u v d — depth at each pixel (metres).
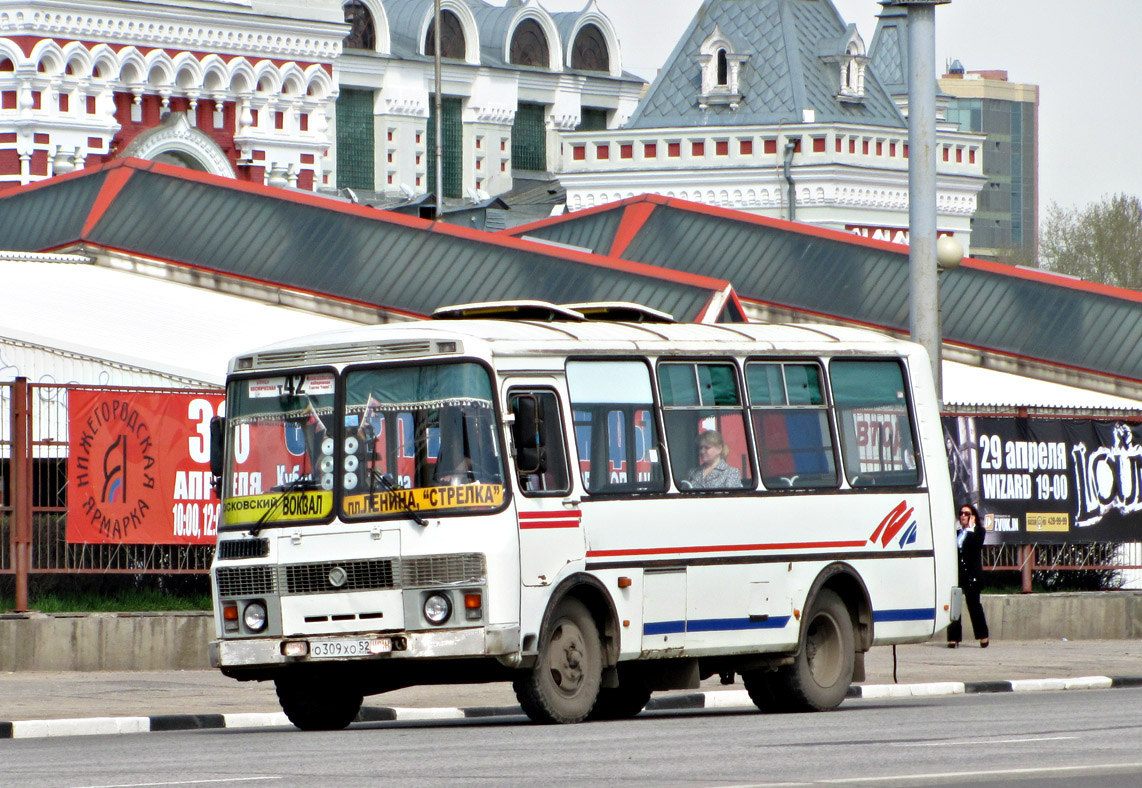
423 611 39.66
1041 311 109.38
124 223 111.88
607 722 41.97
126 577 58.38
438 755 33.53
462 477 39.78
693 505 43.50
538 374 41.09
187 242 110.31
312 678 41.53
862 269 115.81
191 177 114.62
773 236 120.94
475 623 39.34
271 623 40.88
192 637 56.31
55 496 56.06
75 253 111.75
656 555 42.62
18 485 55.47
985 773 29.98
